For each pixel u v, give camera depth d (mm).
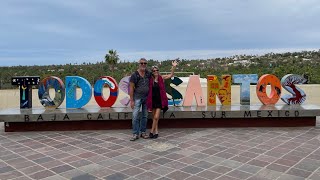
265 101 8180
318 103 12242
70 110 7594
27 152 5539
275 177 4227
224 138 6414
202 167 4645
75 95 7941
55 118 7195
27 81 7926
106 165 4785
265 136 6559
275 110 7418
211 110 7391
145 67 6512
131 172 4473
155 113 6574
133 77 6422
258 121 7570
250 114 7402
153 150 5582
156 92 6602
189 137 6527
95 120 7363
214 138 6414
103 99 7941
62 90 7859
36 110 7645
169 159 5043
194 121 7523
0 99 14109
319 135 6621
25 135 6902
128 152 5469
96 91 7949
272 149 5559
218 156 5172
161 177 4266
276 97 8180
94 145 5969
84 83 7875
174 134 6824
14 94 15562
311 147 5672
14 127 7285
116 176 4320
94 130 7340
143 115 6605
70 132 7152
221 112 7359
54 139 6484
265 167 4617
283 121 7578
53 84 7871
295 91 8266
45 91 7875
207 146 5805
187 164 4785
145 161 4957
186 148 5684
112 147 5816
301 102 8289
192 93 8117
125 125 7453
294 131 7043
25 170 4590
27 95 7965
